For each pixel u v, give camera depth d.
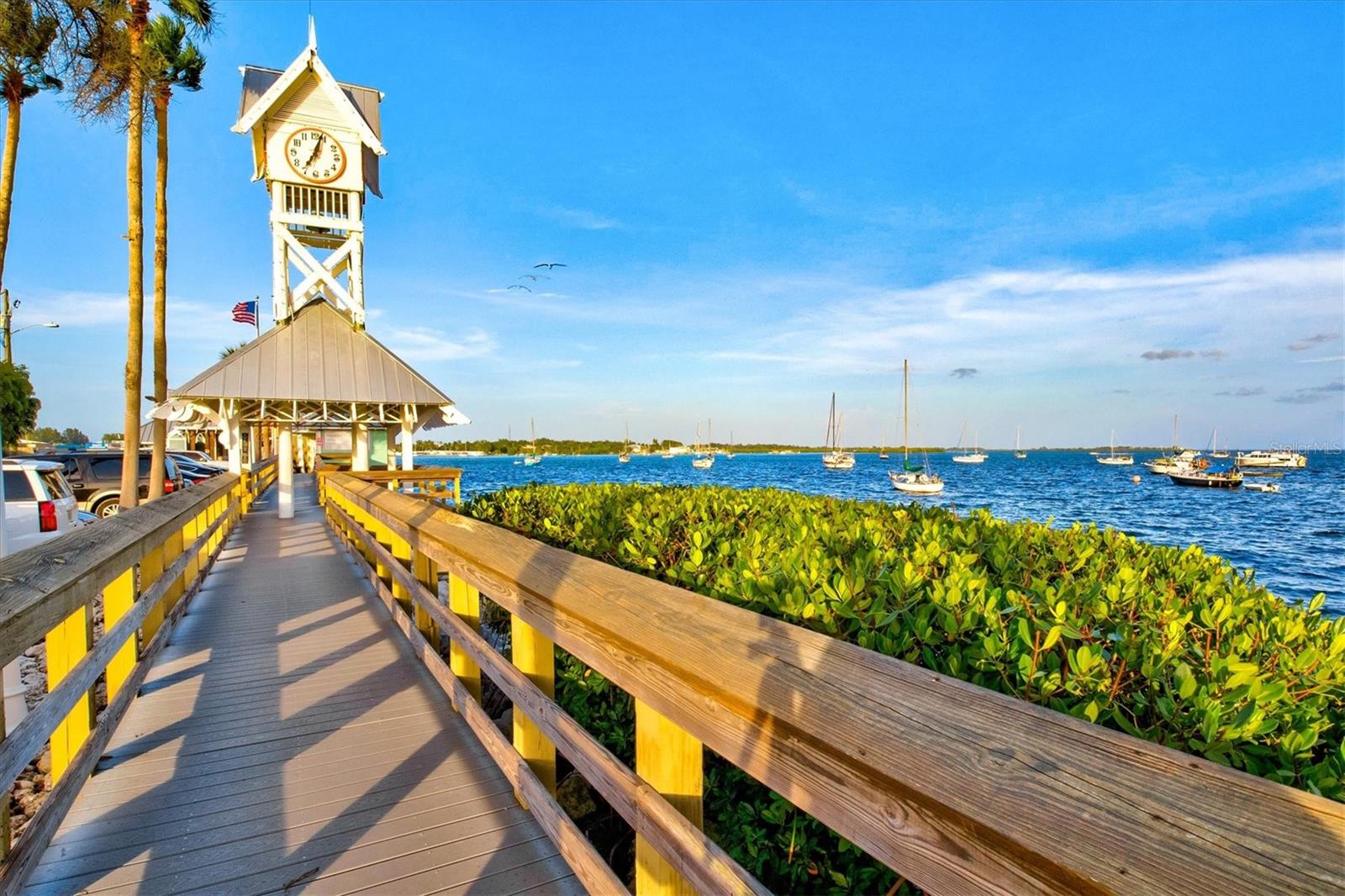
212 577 7.40
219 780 2.95
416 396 14.23
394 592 5.43
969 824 0.84
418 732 3.44
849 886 2.03
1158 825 0.69
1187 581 2.69
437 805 2.74
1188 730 1.51
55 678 2.85
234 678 4.21
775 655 1.24
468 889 2.22
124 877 2.29
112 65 10.02
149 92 11.45
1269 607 2.40
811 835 2.15
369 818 2.65
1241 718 1.46
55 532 7.81
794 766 1.15
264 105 13.42
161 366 13.05
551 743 2.49
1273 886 0.59
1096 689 1.69
